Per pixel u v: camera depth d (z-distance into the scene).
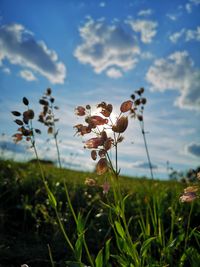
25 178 0.51
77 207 0.43
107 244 0.20
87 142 0.18
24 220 0.38
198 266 0.20
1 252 0.28
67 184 0.52
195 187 0.20
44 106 0.35
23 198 0.44
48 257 0.29
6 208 0.41
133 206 0.41
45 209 0.40
